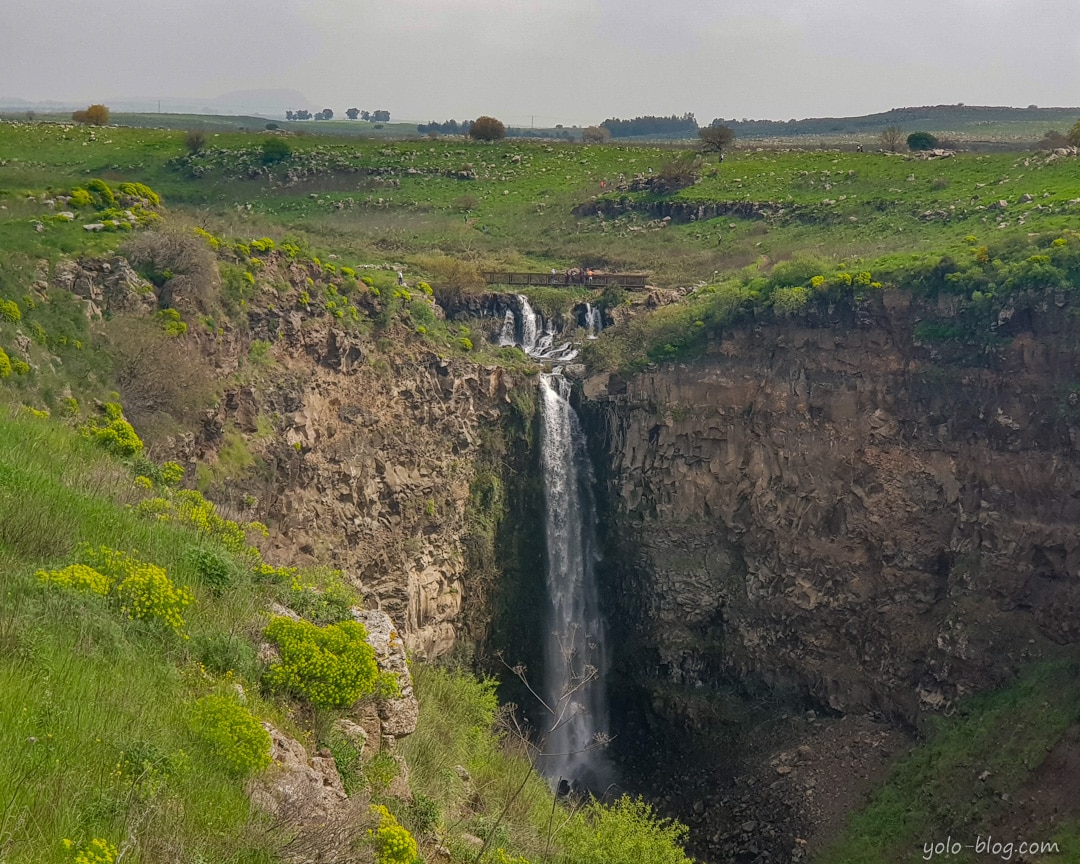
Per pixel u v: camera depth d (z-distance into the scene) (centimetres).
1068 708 4306
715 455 5400
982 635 4722
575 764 5438
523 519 5519
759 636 5306
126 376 3550
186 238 4128
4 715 1394
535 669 5522
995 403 4759
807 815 4700
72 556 1998
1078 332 4550
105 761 1410
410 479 4884
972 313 4831
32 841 1212
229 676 1881
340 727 2041
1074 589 4569
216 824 1425
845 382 5122
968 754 4459
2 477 2234
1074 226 5419
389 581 4672
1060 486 4606
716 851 4806
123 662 1692
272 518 4041
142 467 3005
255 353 4222
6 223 4047
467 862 2108
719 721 5281
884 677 4978
